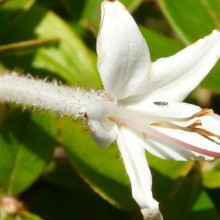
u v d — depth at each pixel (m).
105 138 0.17
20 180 0.20
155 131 0.18
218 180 0.20
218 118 0.18
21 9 0.20
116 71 0.17
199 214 0.20
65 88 0.18
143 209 0.17
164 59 0.18
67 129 0.19
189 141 0.18
